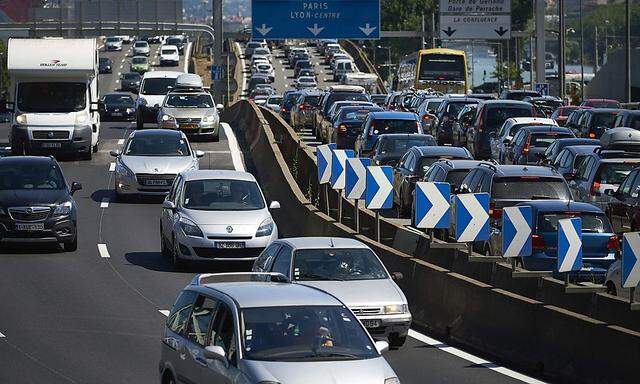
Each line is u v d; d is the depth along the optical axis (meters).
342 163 71.06
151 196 94.94
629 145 79.31
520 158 95.44
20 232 69.12
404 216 82.38
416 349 44.94
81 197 94.38
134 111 172.50
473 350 44.72
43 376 40.06
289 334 29.48
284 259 47.47
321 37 173.62
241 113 151.75
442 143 128.88
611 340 36.97
